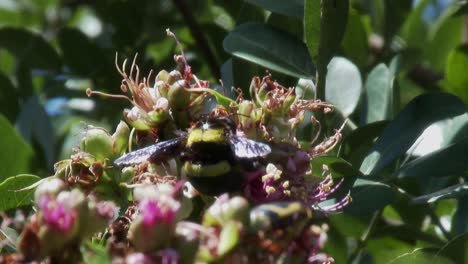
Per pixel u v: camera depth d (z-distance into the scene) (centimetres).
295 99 54
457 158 56
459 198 59
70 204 49
